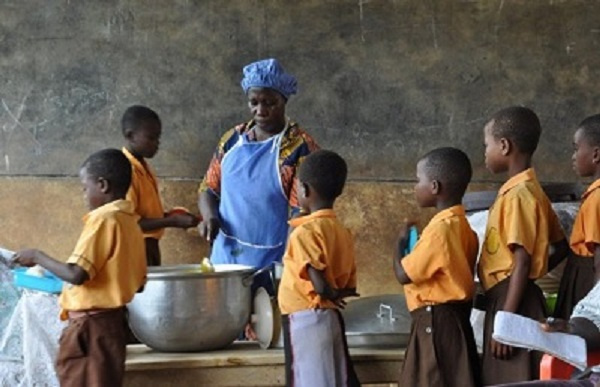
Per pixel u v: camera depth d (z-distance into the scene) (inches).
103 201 166.2
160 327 176.7
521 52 268.8
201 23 261.1
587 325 128.8
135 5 259.9
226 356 175.2
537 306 163.3
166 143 260.2
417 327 166.1
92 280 162.1
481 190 267.3
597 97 270.5
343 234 171.9
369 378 177.0
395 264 169.8
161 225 211.8
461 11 267.6
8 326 175.0
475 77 268.2
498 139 166.7
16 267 180.7
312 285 167.0
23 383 171.6
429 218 266.7
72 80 258.7
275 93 195.0
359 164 265.7
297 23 263.3
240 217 197.6
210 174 205.0
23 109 257.8
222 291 178.2
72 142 258.8
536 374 159.3
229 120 261.9
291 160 196.4
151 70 260.1
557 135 269.7
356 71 265.1
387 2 265.4
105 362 161.3
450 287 164.1
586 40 270.4
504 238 163.0
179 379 173.3
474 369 165.0
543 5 269.0
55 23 258.4
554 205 216.1
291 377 169.2
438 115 267.4
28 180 257.6
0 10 257.1
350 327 184.7
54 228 258.4
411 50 266.5
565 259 187.5
